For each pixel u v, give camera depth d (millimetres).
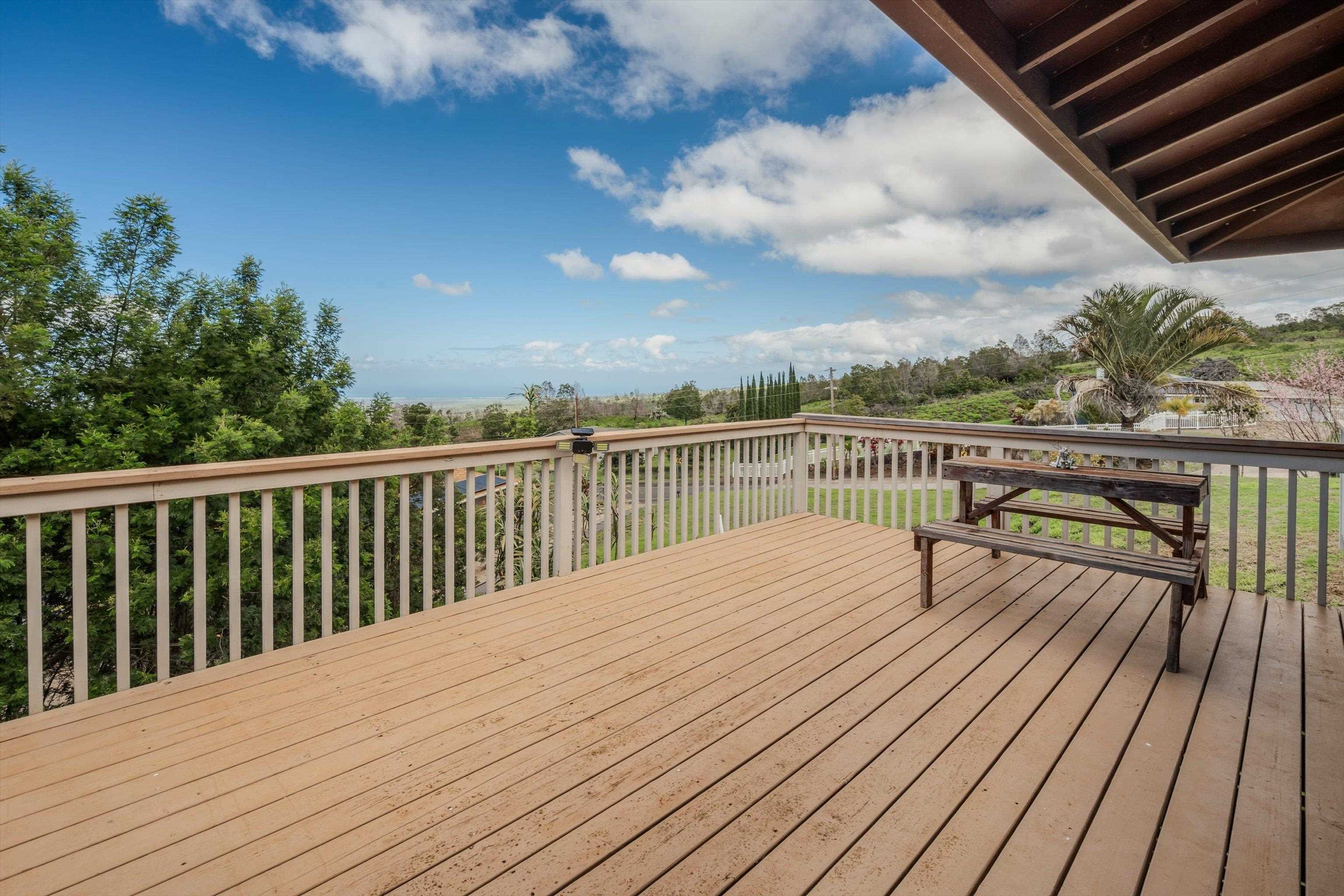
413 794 1794
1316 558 6234
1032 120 2549
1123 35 2332
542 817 1689
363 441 17500
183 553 12656
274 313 16344
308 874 1482
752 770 1893
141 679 12133
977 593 3539
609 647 2854
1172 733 2080
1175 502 2730
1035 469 3277
